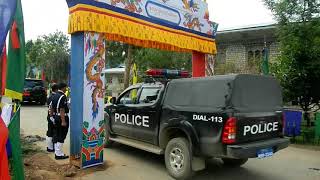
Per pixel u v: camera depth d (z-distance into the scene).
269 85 6.36
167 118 6.64
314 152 9.05
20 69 4.31
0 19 3.61
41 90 22.06
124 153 8.34
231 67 18.92
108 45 20.50
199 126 5.89
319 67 10.55
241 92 5.71
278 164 7.64
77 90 6.66
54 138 7.54
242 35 19.70
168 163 6.44
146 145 7.44
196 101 6.12
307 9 10.96
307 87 11.06
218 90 5.76
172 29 8.63
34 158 7.52
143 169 6.91
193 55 10.03
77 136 6.70
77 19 6.46
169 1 8.54
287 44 11.01
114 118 8.47
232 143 5.44
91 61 6.64
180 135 6.48
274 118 6.30
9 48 4.31
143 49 22.25
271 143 5.97
